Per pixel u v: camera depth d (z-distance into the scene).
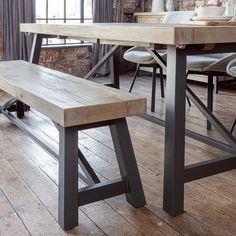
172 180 1.52
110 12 5.34
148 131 2.77
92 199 1.50
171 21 3.20
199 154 2.28
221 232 1.43
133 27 1.53
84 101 1.40
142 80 5.08
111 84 3.18
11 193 1.73
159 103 3.68
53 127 2.79
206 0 4.60
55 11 5.14
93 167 2.05
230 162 1.71
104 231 1.44
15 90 1.75
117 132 1.52
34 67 2.42
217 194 1.75
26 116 3.07
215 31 1.41
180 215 1.56
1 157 2.18
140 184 1.61
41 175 1.93
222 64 2.43
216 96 4.03
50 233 1.42
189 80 4.79
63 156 1.40
